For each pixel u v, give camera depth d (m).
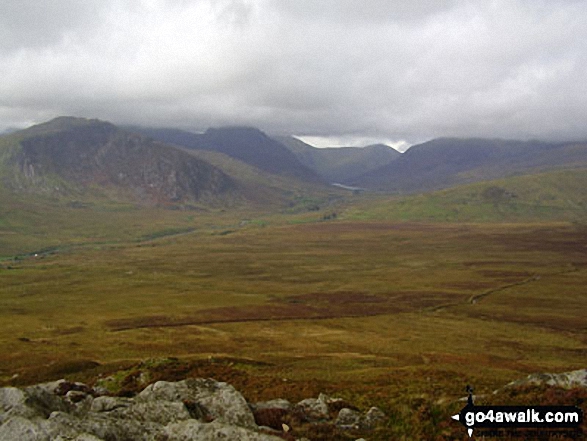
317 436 27.25
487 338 104.56
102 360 82.88
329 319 130.88
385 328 117.75
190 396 31.31
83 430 22.12
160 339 105.25
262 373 61.34
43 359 84.00
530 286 179.00
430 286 184.38
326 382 46.81
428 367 63.03
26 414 25.77
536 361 81.50
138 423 24.12
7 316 138.38
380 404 34.31
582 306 144.12
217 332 113.56
